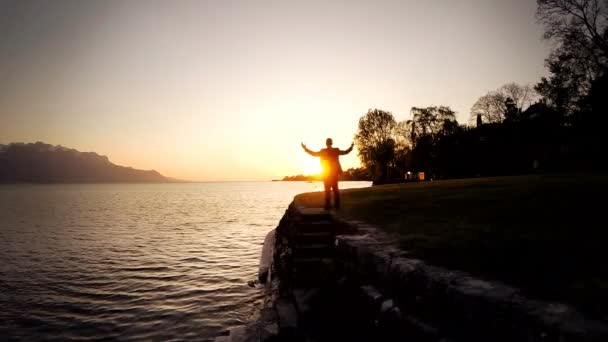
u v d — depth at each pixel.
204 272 17.50
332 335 4.95
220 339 6.85
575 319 2.65
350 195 16.80
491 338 3.19
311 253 7.92
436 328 3.69
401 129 66.94
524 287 3.43
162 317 11.37
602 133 33.94
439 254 4.90
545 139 45.12
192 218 48.38
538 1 30.56
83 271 18.00
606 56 28.06
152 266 19.03
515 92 55.94
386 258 5.03
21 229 36.12
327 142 11.16
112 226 38.69
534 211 7.69
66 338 10.02
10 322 11.23
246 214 55.19
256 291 13.61
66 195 153.38
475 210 8.72
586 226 5.76
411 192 16.14
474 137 57.41
